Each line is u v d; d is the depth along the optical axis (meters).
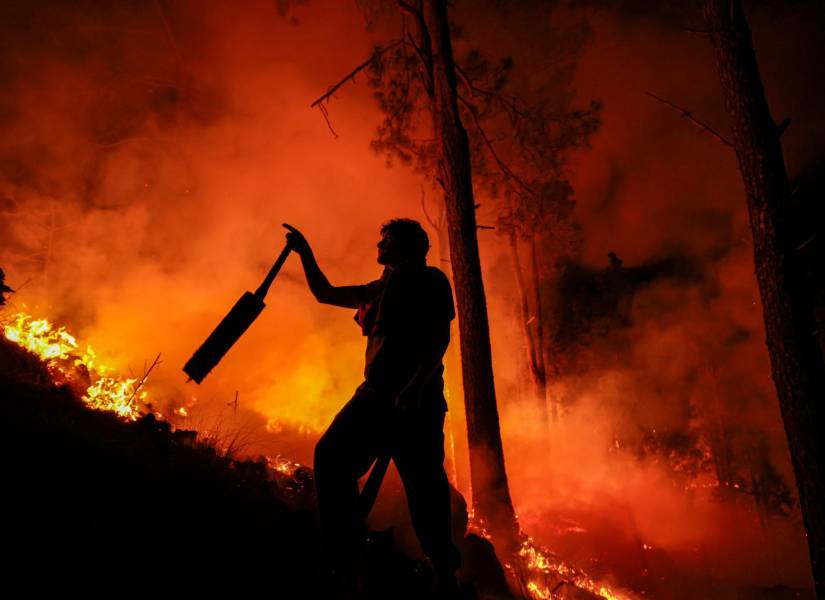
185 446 4.32
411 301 3.25
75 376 5.36
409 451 3.20
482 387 6.83
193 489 3.54
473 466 6.66
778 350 5.77
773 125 6.00
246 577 3.02
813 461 5.54
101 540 2.78
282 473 4.96
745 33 6.10
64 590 2.44
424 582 3.80
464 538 4.68
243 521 3.45
